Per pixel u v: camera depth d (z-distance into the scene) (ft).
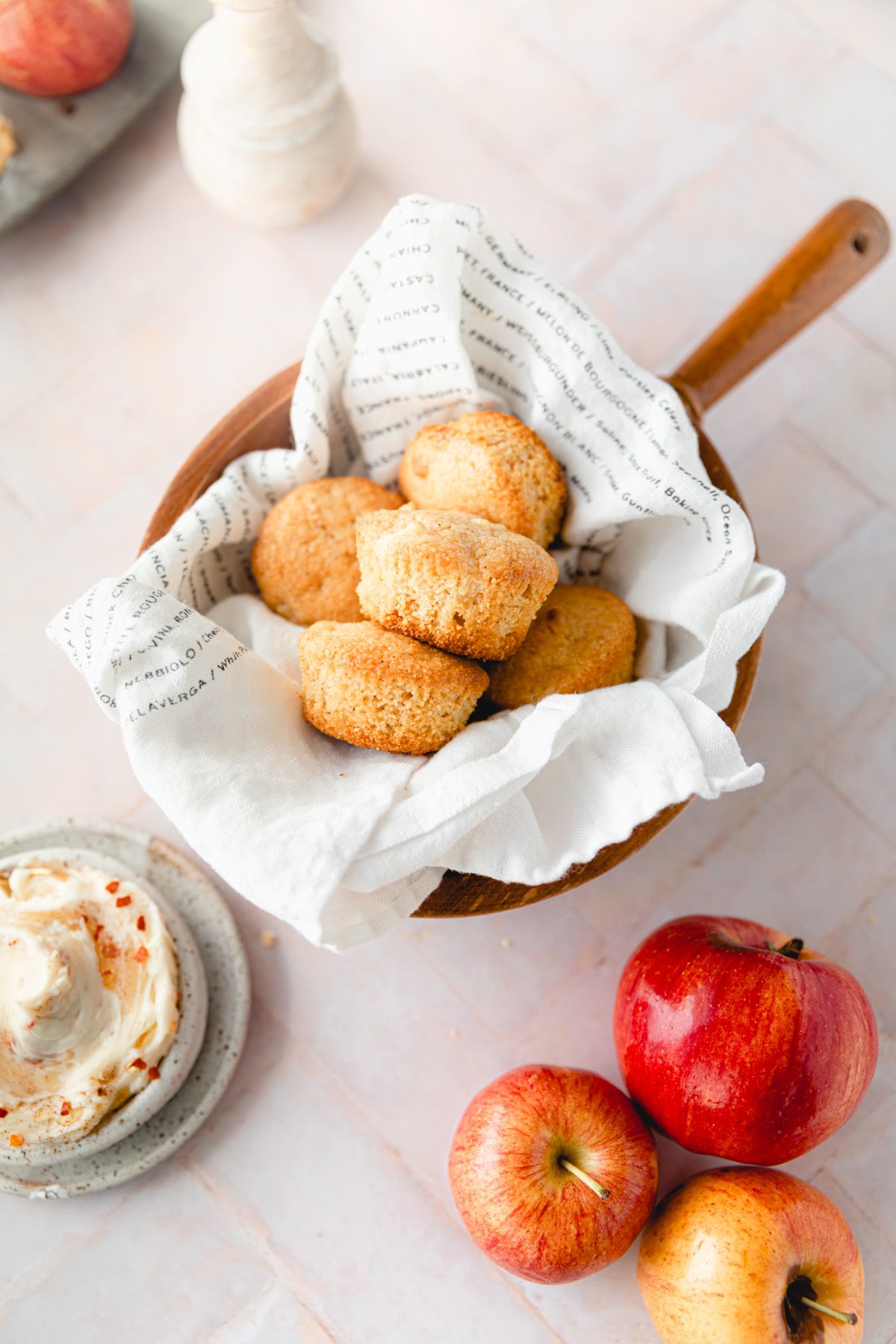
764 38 2.37
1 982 1.95
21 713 2.19
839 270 1.94
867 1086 1.93
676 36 2.38
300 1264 2.04
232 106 2.16
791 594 2.21
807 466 2.25
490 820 1.78
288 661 1.89
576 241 2.32
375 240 1.87
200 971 2.04
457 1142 1.96
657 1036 1.91
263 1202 2.06
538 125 2.36
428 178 2.35
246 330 2.31
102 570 2.24
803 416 2.26
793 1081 1.87
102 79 2.29
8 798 2.17
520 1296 2.03
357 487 1.94
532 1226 1.87
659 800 1.78
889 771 2.16
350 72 2.38
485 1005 2.10
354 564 1.92
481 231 1.87
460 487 1.88
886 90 2.35
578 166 2.35
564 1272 1.89
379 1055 2.09
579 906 2.13
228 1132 2.07
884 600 2.21
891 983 2.11
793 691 2.19
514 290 1.89
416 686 1.76
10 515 2.25
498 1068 2.09
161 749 1.76
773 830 2.15
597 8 2.38
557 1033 2.10
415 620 1.78
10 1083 1.96
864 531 2.23
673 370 2.28
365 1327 2.03
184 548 1.88
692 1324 1.88
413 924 2.12
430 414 1.97
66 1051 1.96
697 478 1.84
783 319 1.95
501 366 1.95
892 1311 2.04
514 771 1.74
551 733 1.76
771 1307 1.85
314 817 1.74
